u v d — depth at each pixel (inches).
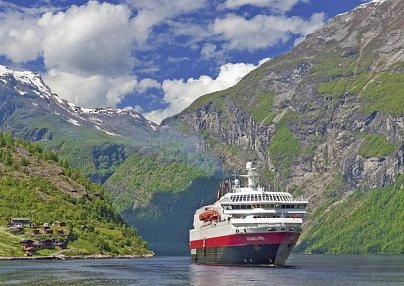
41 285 7322.8
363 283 7706.7
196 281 7682.1
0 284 7445.9
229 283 7224.4
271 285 7003.0
